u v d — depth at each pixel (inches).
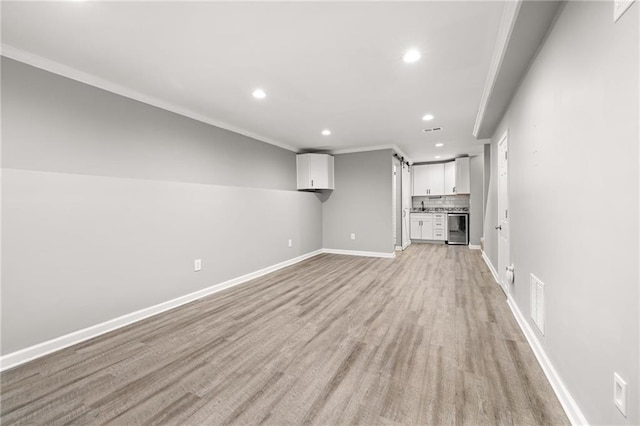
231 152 161.0
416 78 102.9
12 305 77.0
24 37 75.7
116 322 99.5
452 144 214.7
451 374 69.3
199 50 83.4
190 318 107.7
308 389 64.8
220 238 143.4
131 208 105.1
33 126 85.0
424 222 300.5
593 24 45.8
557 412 56.4
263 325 100.0
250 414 57.2
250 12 66.8
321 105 129.1
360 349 82.2
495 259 157.6
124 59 87.8
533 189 79.8
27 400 62.6
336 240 239.1
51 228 84.3
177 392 64.5
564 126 57.6
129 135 110.0
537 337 77.1
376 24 72.1
